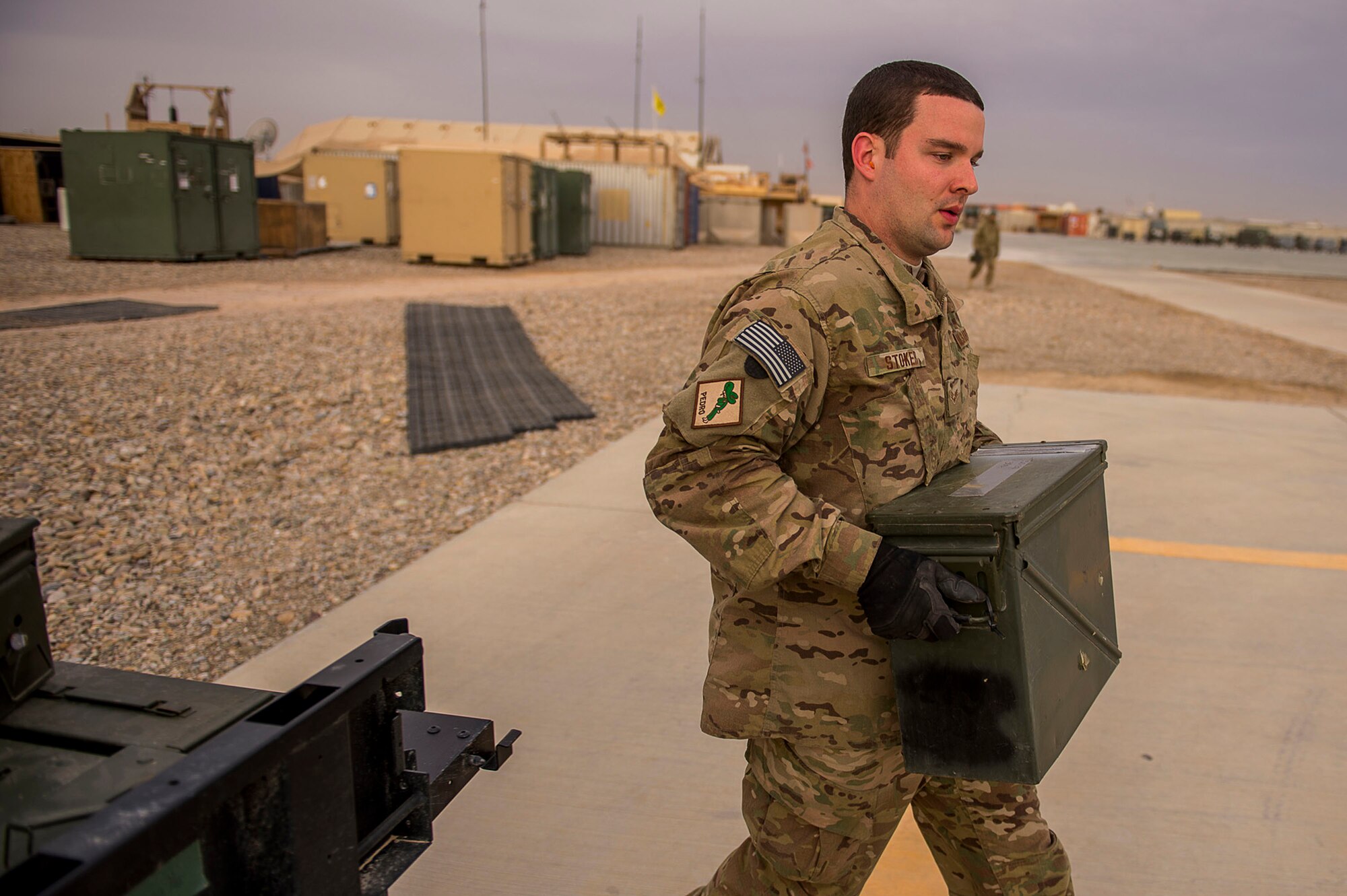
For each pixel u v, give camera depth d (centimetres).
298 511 479
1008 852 160
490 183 1894
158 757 102
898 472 144
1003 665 133
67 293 1257
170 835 80
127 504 475
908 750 141
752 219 3588
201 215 1661
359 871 110
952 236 150
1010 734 135
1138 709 295
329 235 2423
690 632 345
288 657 322
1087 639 158
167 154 1570
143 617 361
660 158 3438
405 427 634
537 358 899
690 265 2309
